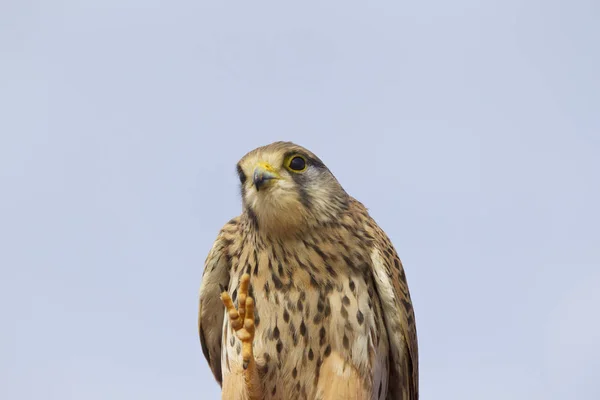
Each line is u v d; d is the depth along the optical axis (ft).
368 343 36.78
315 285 36.86
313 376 36.55
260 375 36.60
